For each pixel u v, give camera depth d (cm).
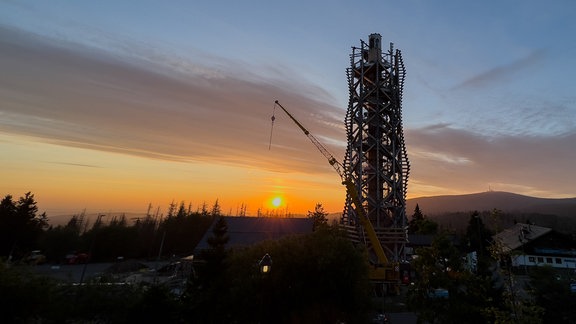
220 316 3080
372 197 7350
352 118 7844
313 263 3222
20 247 9006
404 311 4425
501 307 2253
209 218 12812
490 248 1781
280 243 3453
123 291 3183
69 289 3058
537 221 16862
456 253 2634
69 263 9562
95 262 10156
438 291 2991
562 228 15262
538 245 7238
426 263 2716
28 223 9356
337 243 3431
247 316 3000
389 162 7594
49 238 10144
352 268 3278
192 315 3044
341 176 7619
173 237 11938
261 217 8106
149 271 7900
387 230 7000
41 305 2569
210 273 3272
